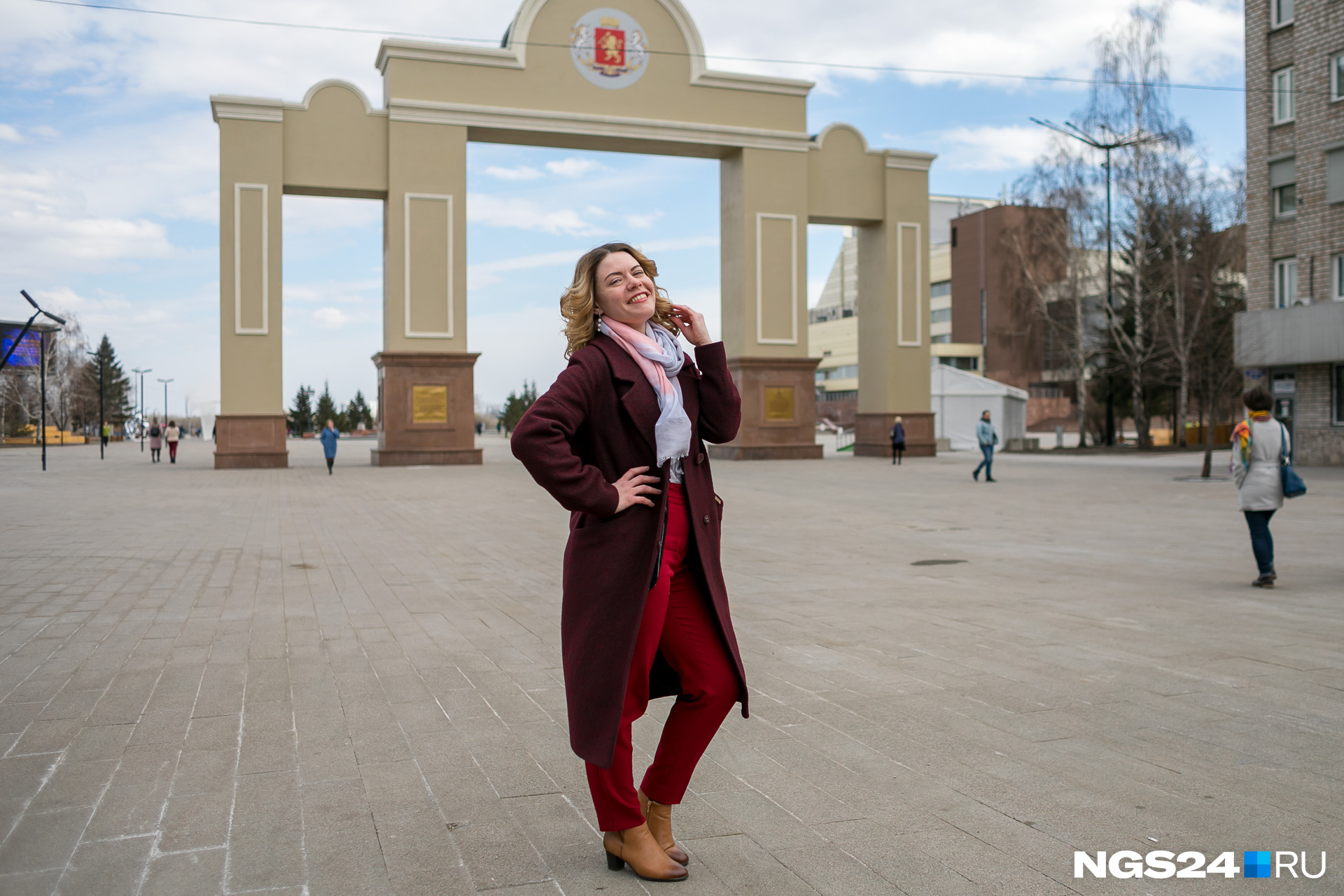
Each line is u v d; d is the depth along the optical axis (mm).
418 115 29047
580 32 30797
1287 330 25453
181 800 3350
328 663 5387
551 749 3928
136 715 4363
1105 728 4156
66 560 9375
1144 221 39938
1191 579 8453
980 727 4188
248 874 2781
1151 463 30141
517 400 95875
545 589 7930
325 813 3240
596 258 2877
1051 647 5750
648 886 2711
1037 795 3381
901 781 3531
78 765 3703
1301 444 26156
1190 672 5129
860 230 36000
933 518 14055
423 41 29219
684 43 31875
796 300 33156
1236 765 3684
